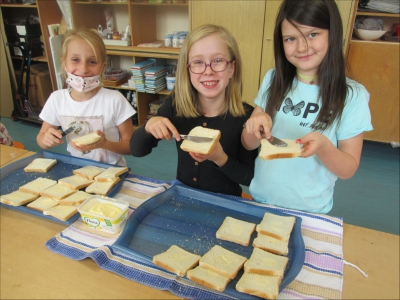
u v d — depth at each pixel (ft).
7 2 11.45
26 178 3.89
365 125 3.18
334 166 3.03
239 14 8.47
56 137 4.09
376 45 8.33
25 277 2.51
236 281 2.42
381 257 2.72
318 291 2.38
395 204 7.45
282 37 3.18
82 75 4.38
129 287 2.43
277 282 2.32
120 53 10.12
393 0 8.26
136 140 3.67
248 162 4.06
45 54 12.21
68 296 2.35
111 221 2.91
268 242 2.74
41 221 3.19
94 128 4.81
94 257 2.60
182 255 2.60
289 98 3.55
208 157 3.42
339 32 2.90
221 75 3.43
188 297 2.34
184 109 3.81
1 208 3.37
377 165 9.14
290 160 3.59
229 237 2.82
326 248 2.79
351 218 6.95
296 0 2.87
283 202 3.71
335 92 3.12
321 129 3.32
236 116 3.85
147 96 11.43
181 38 9.77
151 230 2.96
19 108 11.83
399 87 8.59
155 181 3.91
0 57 11.92
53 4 11.27
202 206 3.34
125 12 11.12
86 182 3.68
